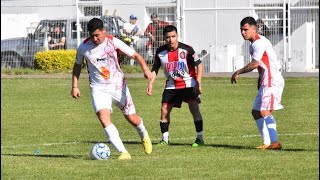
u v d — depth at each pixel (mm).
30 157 22188
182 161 20391
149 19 58094
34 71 55688
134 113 22406
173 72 25016
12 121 33125
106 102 21719
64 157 22172
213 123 31344
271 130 23312
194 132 28734
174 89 25047
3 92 45656
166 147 24328
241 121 31859
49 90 46438
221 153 22359
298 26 55844
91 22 21516
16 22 59469
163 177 18016
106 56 21734
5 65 57156
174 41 24953
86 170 19125
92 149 21250
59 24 56906
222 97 41688
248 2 57094
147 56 54438
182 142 25938
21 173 19000
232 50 55844
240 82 49156
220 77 51156
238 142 25531
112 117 34281
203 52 56594
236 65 55594
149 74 22125
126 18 58312
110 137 21375
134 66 54438
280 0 56312
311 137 26422
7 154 23469
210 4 57469
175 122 31891
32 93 45000
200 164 19766
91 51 21734
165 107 25156
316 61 56062
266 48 23203
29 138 27875
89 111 36688
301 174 18219
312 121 31500
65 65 55906
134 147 24828
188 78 24984
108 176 18266
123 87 22047
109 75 21797
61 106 38844
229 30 56469
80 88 46719
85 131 29703
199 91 24891
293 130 28578
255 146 24281
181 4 55906
